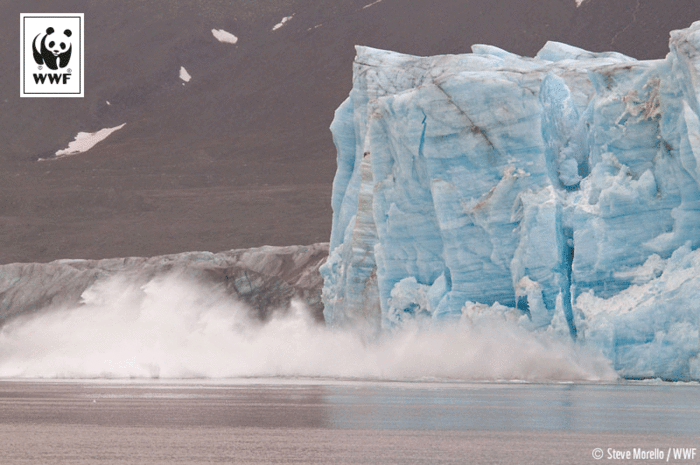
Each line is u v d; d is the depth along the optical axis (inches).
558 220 6264.8
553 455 2851.9
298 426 3555.6
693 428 3457.2
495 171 6501.0
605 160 6146.7
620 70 6058.1
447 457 2810.0
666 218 5915.4
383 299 7135.8
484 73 6550.2
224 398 4835.1
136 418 3850.9
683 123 5738.2
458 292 6599.4
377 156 7224.4
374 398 4756.4
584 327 6013.8
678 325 5669.3
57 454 2871.6
